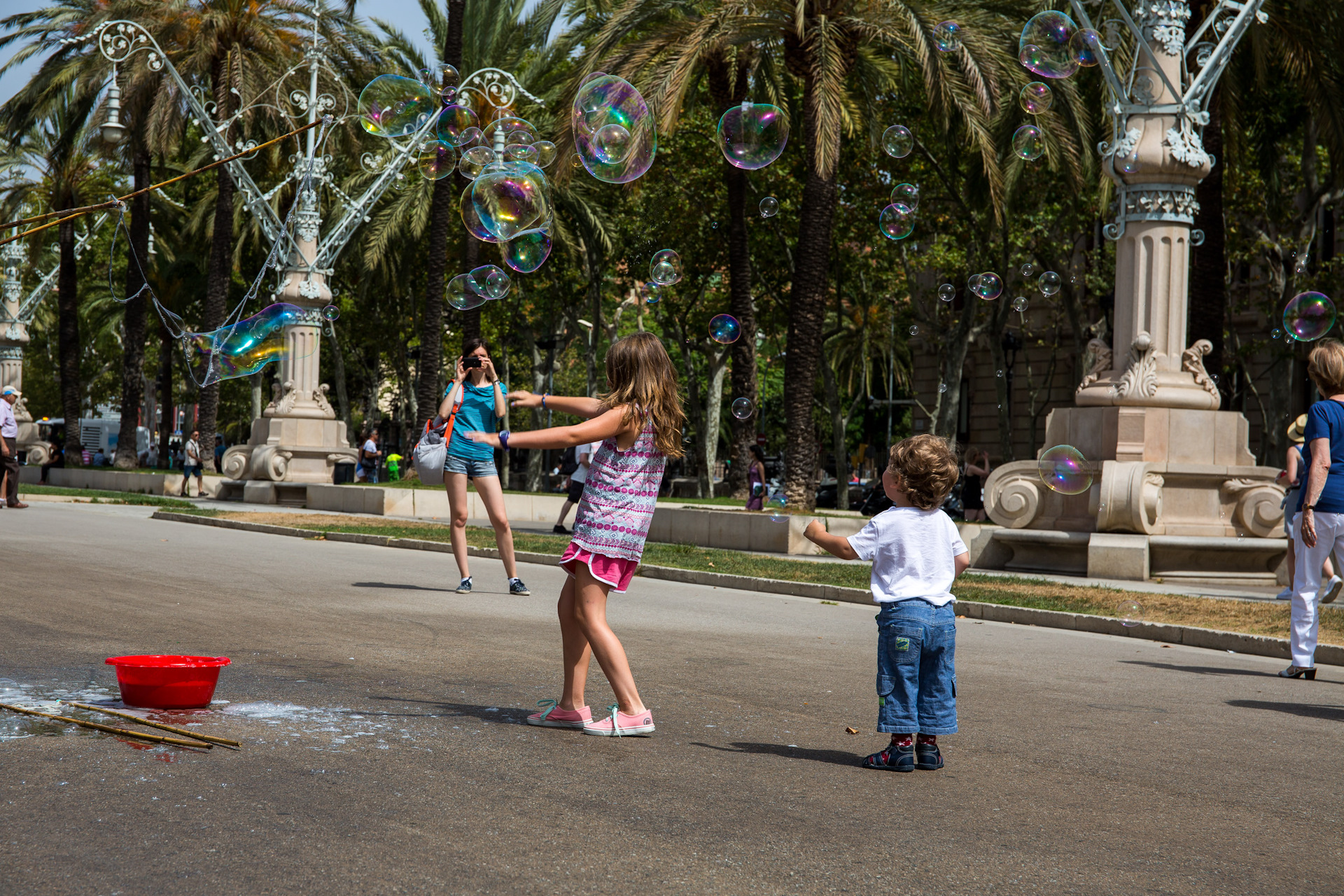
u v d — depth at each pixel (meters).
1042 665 7.51
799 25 16.75
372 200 24.41
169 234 39.94
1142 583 13.10
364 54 28.73
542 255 10.99
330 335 43.47
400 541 15.22
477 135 14.23
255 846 3.24
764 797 4.00
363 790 3.83
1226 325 31.70
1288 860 3.55
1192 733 5.45
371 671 6.10
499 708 5.29
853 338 47.72
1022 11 19.47
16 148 34.31
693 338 38.66
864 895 3.08
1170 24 14.30
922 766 4.51
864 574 12.45
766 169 27.72
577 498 17.56
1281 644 8.42
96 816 3.46
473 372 10.23
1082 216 28.38
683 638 8.02
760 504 19.52
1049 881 3.26
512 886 3.02
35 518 16.72
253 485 24.16
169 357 41.88
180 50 27.19
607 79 9.55
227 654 6.38
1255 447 33.47
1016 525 14.69
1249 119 22.89
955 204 28.44
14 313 37.31
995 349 30.11
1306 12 18.30
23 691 5.16
